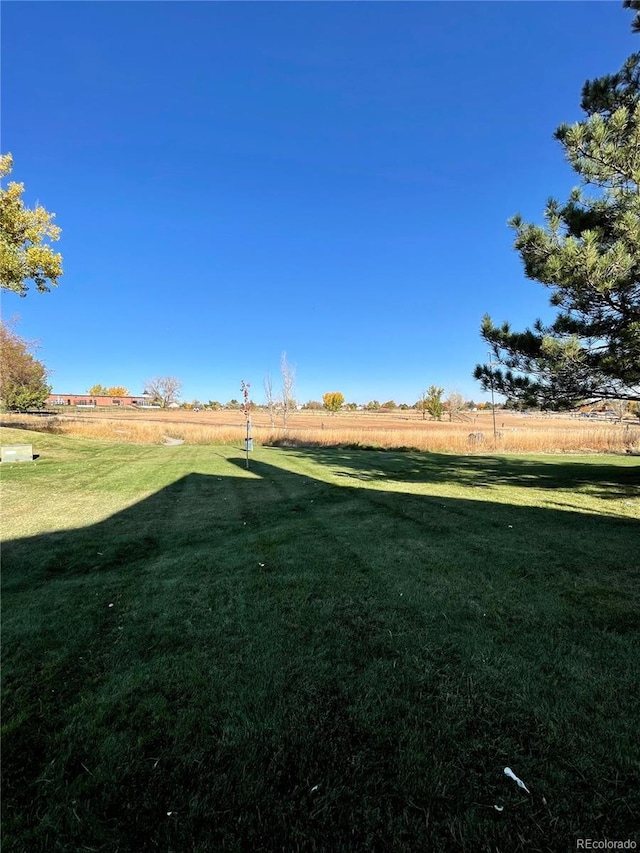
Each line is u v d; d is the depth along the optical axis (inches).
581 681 89.4
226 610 128.9
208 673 95.3
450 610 125.6
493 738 73.9
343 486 374.6
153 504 302.4
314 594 139.9
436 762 68.9
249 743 73.7
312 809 61.1
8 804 62.1
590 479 407.8
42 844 56.4
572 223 254.4
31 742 74.4
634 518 239.9
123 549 197.5
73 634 114.9
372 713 80.9
